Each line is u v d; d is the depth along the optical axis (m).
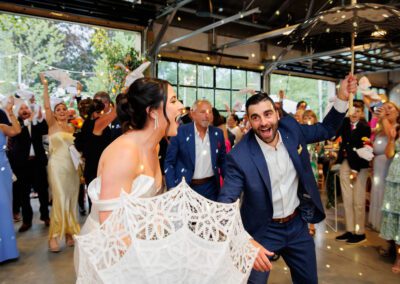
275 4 8.98
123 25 7.49
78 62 11.85
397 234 3.21
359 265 3.28
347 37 2.27
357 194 3.91
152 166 1.27
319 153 6.32
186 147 3.11
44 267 3.24
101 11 6.88
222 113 10.02
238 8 8.73
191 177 3.12
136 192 1.13
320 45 2.41
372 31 2.14
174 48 8.74
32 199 6.18
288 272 3.13
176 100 1.27
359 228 3.91
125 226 0.80
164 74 8.88
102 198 1.08
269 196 1.83
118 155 1.12
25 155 4.38
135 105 1.20
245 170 1.82
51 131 3.68
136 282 0.75
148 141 1.23
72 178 3.69
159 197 0.86
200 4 6.82
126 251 0.78
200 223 0.86
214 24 6.85
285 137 1.90
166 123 1.24
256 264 1.33
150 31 8.11
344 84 2.00
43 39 11.33
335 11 1.98
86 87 11.72
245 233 0.95
